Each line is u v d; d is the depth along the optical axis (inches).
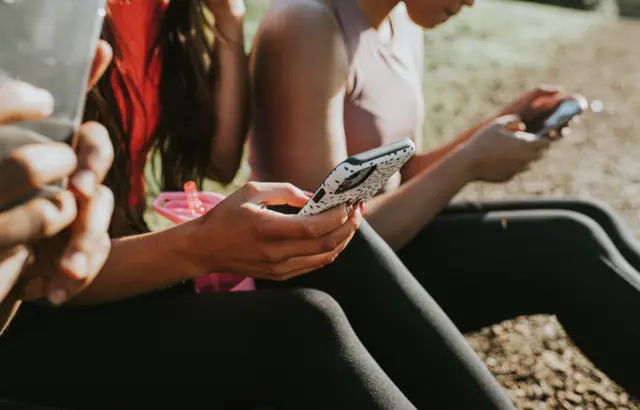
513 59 304.5
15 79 28.7
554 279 73.2
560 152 202.8
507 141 72.9
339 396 48.4
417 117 80.7
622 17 469.1
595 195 177.2
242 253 50.6
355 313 58.3
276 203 52.9
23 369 50.9
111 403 50.8
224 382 49.9
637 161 200.8
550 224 74.0
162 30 67.5
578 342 73.5
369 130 75.4
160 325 50.3
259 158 74.7
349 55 73.2
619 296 70.1
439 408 57.1
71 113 31.1
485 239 73.9
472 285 74.6
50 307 52.1
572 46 344.5
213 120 74.4
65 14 30.1
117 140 62.4
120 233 64.5
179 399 50.5
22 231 29.7
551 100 84.5
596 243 72.5
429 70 271.4
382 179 50.9
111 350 50.2
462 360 57.4
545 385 97.3
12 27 28.5
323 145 69.5
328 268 58.3
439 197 71.4
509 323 112.6
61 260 34.8
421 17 75.4
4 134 29.2
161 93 69.8
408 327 57.6
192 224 51.7
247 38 241.1
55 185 31.3
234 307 50.5
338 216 49.6
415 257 74.2
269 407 50.8
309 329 49.3
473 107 232.4
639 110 249.0
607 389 96.7
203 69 70.8
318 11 69.5
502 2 427.2
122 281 51.1
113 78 63.0
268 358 49.5
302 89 68.6
